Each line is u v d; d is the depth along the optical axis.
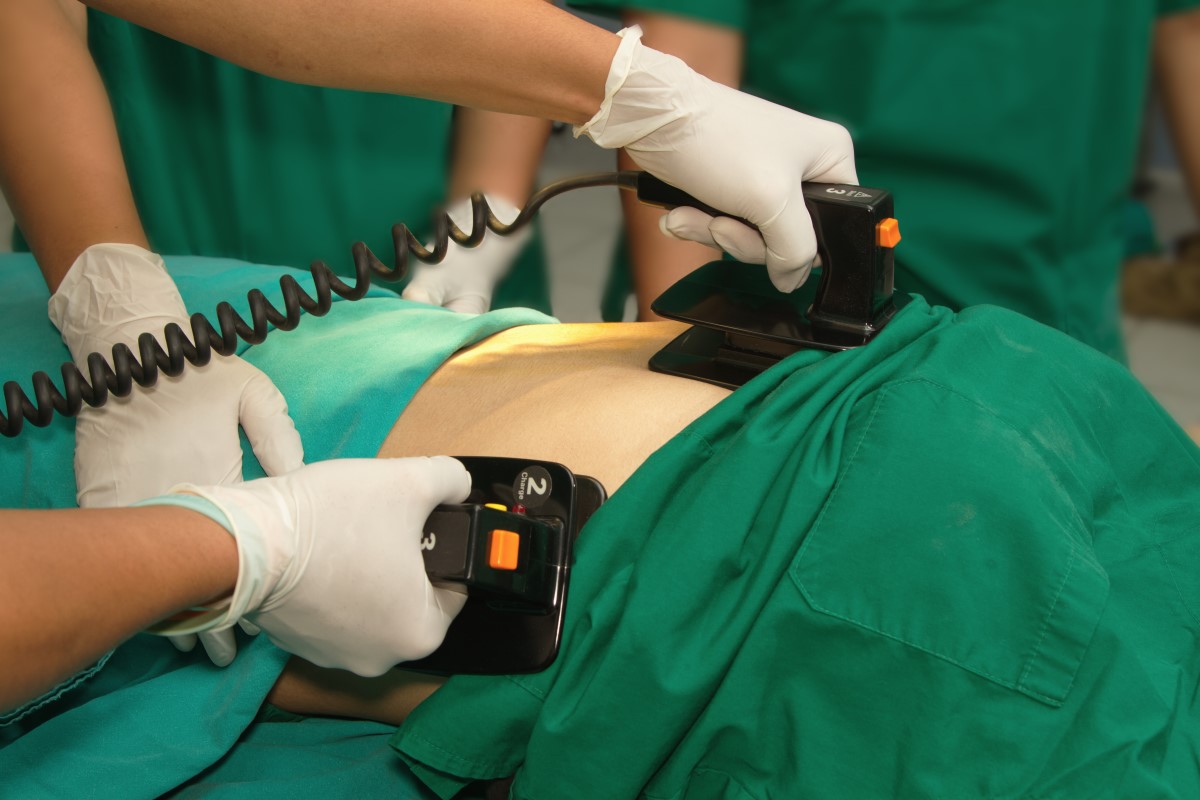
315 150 1.79
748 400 0.94
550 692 0.88
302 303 1.08
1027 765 0.78
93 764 0.95
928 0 1.39
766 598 0.85
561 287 2.58
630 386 1.04
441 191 1.85
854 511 0.85
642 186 1.09
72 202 1.23
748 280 1.09
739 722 0.85
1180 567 0.98
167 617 0.73
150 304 1.13
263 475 1.07
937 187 1.52
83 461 1.06
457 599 0.91
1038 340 1.06
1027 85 1.41
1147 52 1.39
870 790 0.83
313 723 1.10
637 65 0.98
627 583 0.88
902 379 0.91
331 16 0.91
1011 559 0.82
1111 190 1.50
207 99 1.76
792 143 1.05
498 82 0.99
